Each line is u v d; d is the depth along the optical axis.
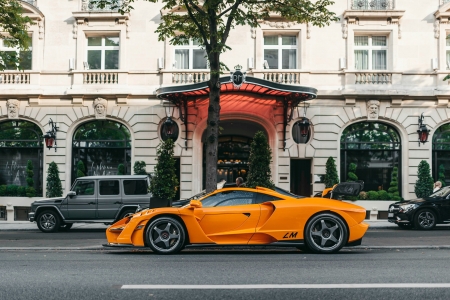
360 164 23.11
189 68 23.31
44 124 22.97
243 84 20.16
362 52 23.52
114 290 5.90
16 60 17.89
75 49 23.16
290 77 22.70
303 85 22.58
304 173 23.39
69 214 17.28
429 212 17.66
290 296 5.57
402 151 22.95
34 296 5.65
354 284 6.17
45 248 11.27
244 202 10.22
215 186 14.13
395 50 23.02
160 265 7.98
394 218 18.08
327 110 22.86
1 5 17.03
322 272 7.13
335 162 22.77
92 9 23.19
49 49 23.12
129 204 17.20
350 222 9.96
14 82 23.03
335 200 10.38
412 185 22.73
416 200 18.05
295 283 6.27
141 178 17.42
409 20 23.12
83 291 5.87
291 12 15.31
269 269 7.45
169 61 22.97
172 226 10.05
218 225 10.00
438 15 22.84
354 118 22.86
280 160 22.64
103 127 23.23
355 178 22.31
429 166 22.39
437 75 22.89
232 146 24.77
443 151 23.03
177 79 22.77
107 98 22.91
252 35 22.86
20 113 22.98
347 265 7.90
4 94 22.78
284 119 22.58
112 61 23.45
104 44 23.48
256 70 22.55
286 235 9.91
